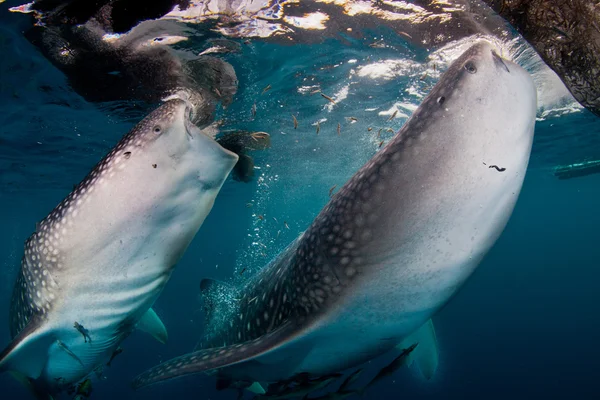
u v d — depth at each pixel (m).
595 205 70.94
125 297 2.95
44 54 6.26
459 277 2.45
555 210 75.06
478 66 2.22
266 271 3.78
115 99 8.16
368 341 2.71
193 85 7.60
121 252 2.79
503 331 36.59
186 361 2.58
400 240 2.33
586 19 1.91
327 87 9.28
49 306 2.99
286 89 9.11
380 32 6.66
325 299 2.57
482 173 2.22
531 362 26.88
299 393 2.96
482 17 5.94
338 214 2.55
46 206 26.86
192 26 5.86
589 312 42.00
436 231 2.29
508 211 2.38
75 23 5.46
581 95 2.13
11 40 5.84
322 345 2.74
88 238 2.79
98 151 13.05
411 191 2.29
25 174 16.62
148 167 2.63
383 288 2.44
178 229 2.84
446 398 21.80
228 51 6.73
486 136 2.20
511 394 21.92
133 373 24.77
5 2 4.97
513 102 2.20
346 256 2.48
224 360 2.47
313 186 24.25
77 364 3.45
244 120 10.53
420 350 4.22
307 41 6.86
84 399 4.08
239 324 3.86
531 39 2.15
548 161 22.83
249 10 5.71
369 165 2.51
